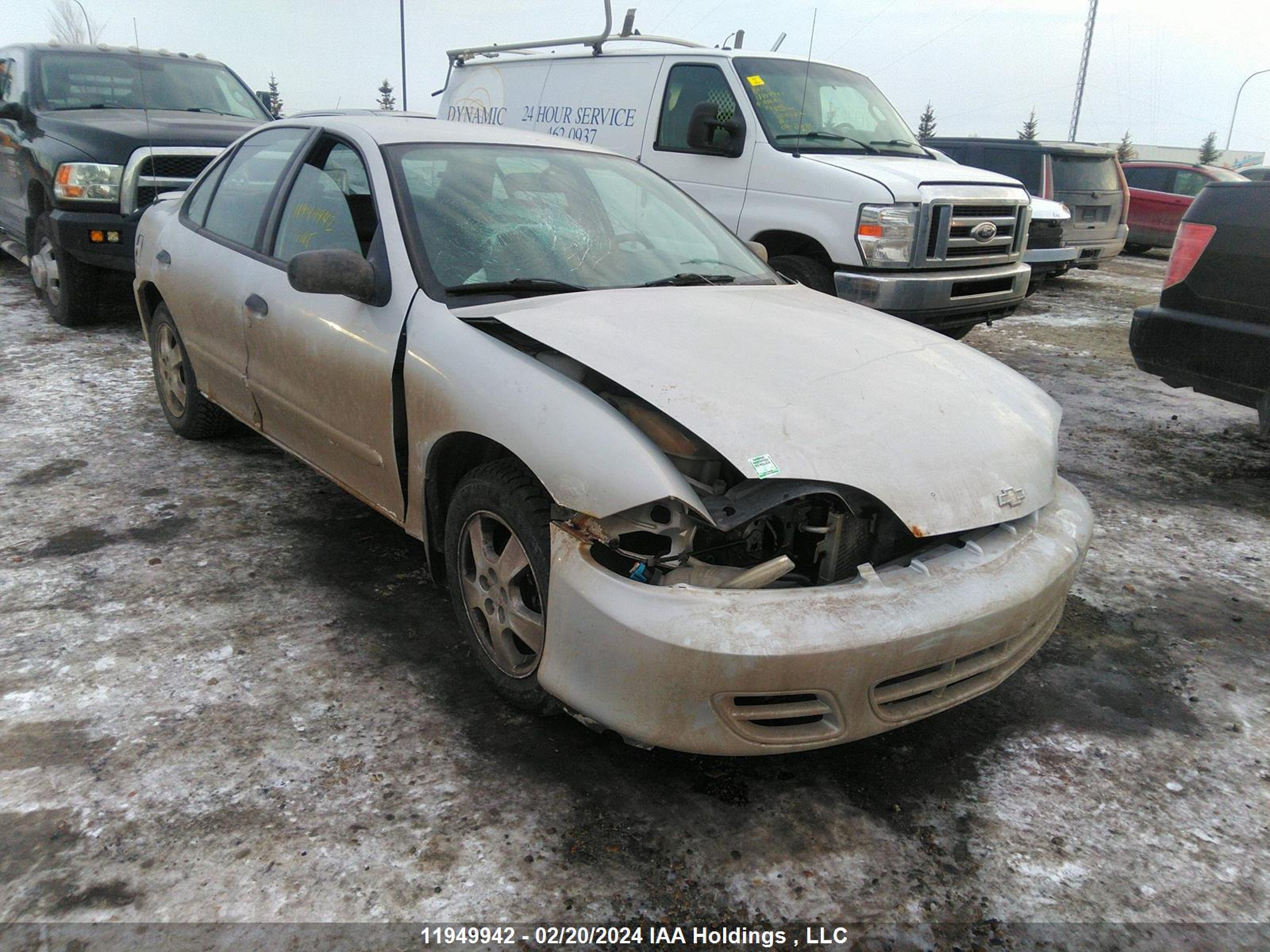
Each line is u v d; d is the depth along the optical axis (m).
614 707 2.17
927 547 2.41
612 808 2.33
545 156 3.62
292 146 3.78
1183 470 5.11
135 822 2.18
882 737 2.70
